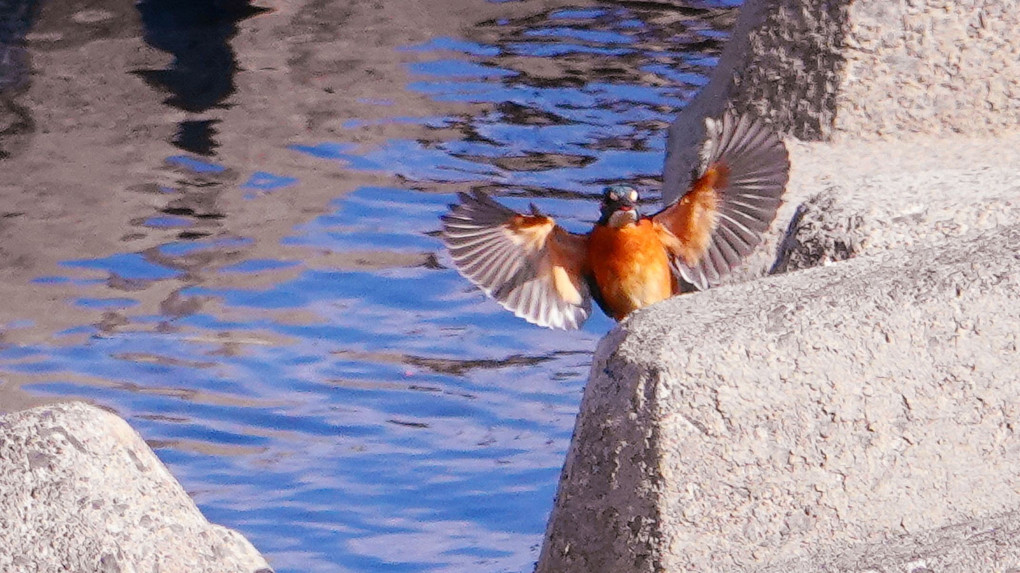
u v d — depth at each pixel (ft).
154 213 51.96
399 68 64.69
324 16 69.97
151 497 24.48
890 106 48.14
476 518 36.14
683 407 24.62
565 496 25.99
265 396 41.34
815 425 24.97
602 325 46.19
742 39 51.21
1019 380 25.64
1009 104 48.06
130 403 40.68
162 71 64.49
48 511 23.58
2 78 63.46
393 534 35.47
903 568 21.35
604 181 54.03
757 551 24.80
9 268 47.88
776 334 25.05
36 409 24.72
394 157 56.39
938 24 48.01
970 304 25.64
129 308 45.70
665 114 60.08
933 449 25.36
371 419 40.47
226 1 71.26
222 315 45.47
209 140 57.93
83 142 57.77
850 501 25.04
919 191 34.19
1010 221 32.42
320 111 60.59
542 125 59.16
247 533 35.37
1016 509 25.21
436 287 47.52
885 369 25.26
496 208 27.99
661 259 28.19
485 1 72.18
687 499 24.67
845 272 26.84
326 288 47.21
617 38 68.23
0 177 54.65
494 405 41.29
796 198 43.60
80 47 66.74
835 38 48.37
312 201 52.90
